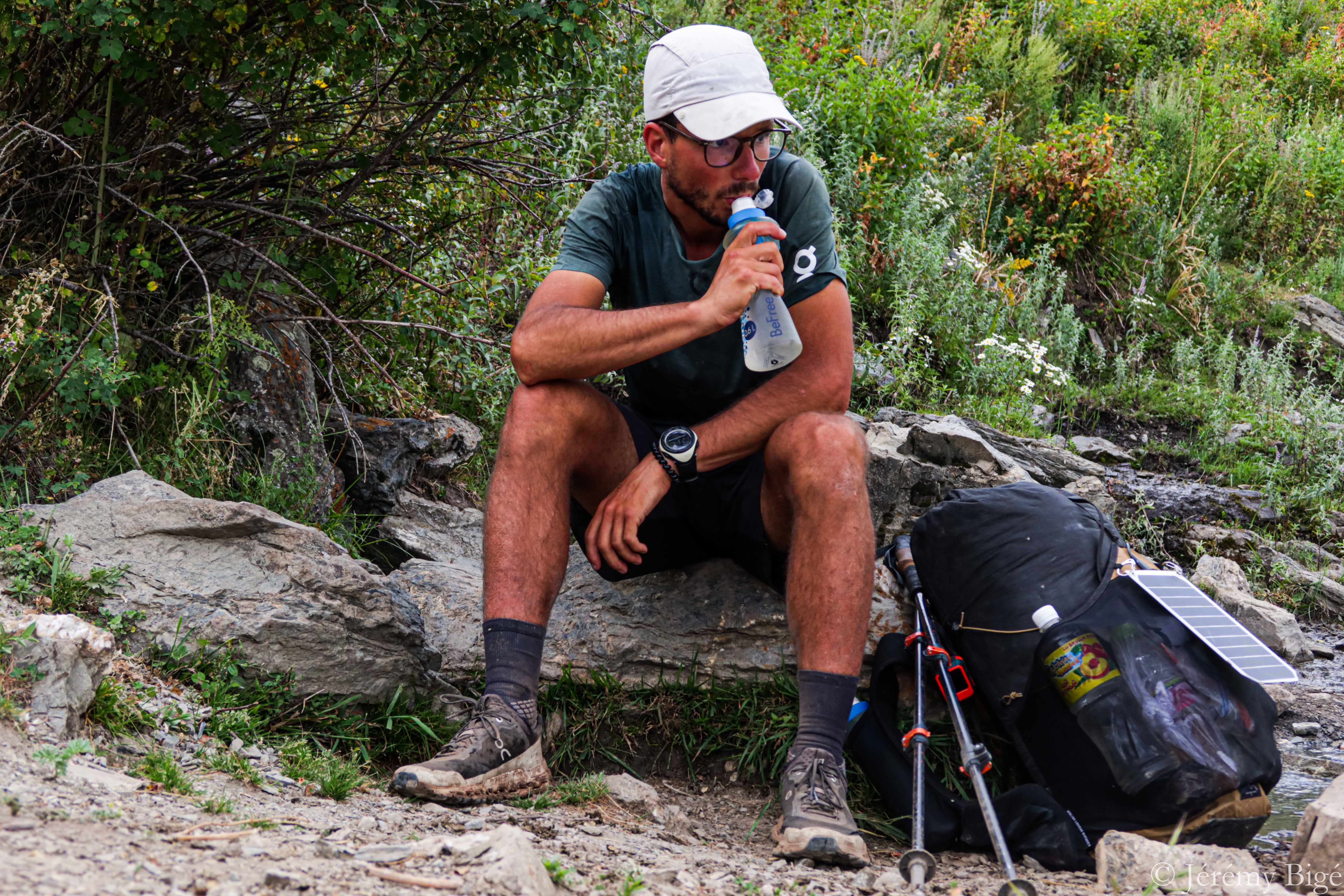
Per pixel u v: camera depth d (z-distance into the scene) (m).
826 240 2.77
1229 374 8.11
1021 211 9.56
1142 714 2.43
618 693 3.10
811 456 2.49
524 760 2.43
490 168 4.29
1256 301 10.00
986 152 9.52
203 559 2.78
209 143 3.50
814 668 2.40
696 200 2.66
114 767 2.12
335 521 3.88
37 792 1.80
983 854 2.56
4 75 3.23
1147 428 7.94
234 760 2.29
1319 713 4.25
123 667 2.46
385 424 4.42
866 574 2.45
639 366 2.85
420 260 4.32
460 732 2.43
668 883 1.92
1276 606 5.47
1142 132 11.29
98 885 1.45
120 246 3.42
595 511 2.84
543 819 2.31
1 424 3.17
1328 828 2.19
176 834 1.75
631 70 4.23
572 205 4.92
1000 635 2.66
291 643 2.71
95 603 2.58
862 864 2.21
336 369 4.35
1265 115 12.27
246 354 3.83
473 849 1.79
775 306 2.54
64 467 3.24
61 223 3.51
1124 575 2.67
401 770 2.30
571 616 3.23
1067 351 8.41
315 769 2.37
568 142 5.61
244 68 3.23
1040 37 11.59
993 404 7.20
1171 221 10.45
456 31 3.64
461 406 5.13
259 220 3.85
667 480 2.66
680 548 2.97
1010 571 2.72
